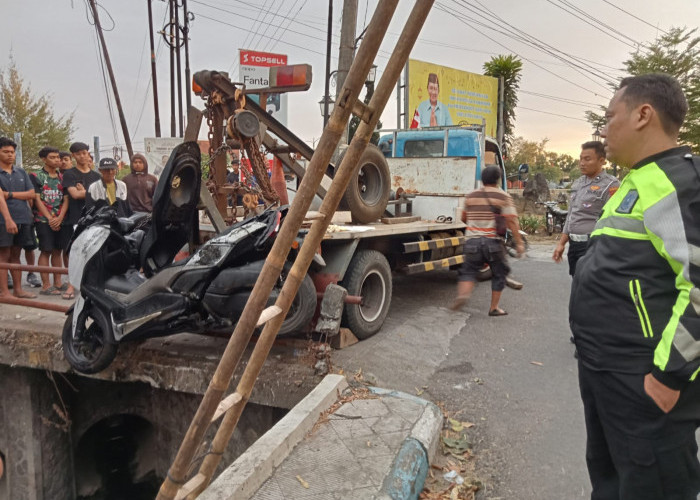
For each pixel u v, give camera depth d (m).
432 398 3.58
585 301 1.75
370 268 4.63
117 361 4.20
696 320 1.43
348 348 4.41
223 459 4.20
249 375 1.76
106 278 3.92
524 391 3.73
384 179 5.60
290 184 6.60
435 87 17.72
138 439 5.59
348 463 2.48
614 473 1.92
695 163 1.53
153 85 17.14
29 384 4.82
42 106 27.05
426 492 2.52
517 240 5.27
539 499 2.54
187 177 3.73
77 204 6.13
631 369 1.61
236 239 3.41
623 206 1.66
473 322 5.45
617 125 1.72
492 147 9.10
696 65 20.45
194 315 3.55
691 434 1.59
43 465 4.96
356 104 1.46
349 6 9.44
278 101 10.88
